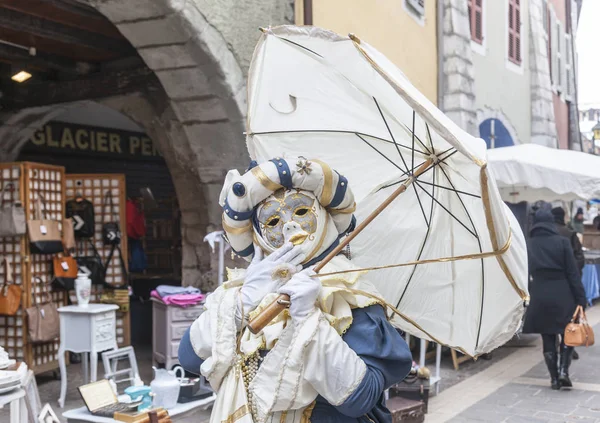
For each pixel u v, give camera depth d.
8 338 6.54
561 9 16.84
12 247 6.50
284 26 2.35
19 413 3.66
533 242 6.59
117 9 5.28
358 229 2.03
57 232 6.72
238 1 5.99
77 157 10.92
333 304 1.96
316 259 2.06
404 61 9.22
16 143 8.54
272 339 1.96
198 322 2.09
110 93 7.41
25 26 6.36
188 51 5.64
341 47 2.28
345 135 2.45
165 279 10.70
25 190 6.43
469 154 1.75
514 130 13.17
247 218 2.08
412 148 2.32
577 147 17.77
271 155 2.51
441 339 2.34
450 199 2.27
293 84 2.44
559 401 6.07
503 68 12.73
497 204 1.85
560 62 16.59
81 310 5.90
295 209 2.04
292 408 1.87
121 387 6.29
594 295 12.27
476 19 11.65
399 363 1.99
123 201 7.68
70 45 7.19
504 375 7.09
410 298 2.36
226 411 1.93
